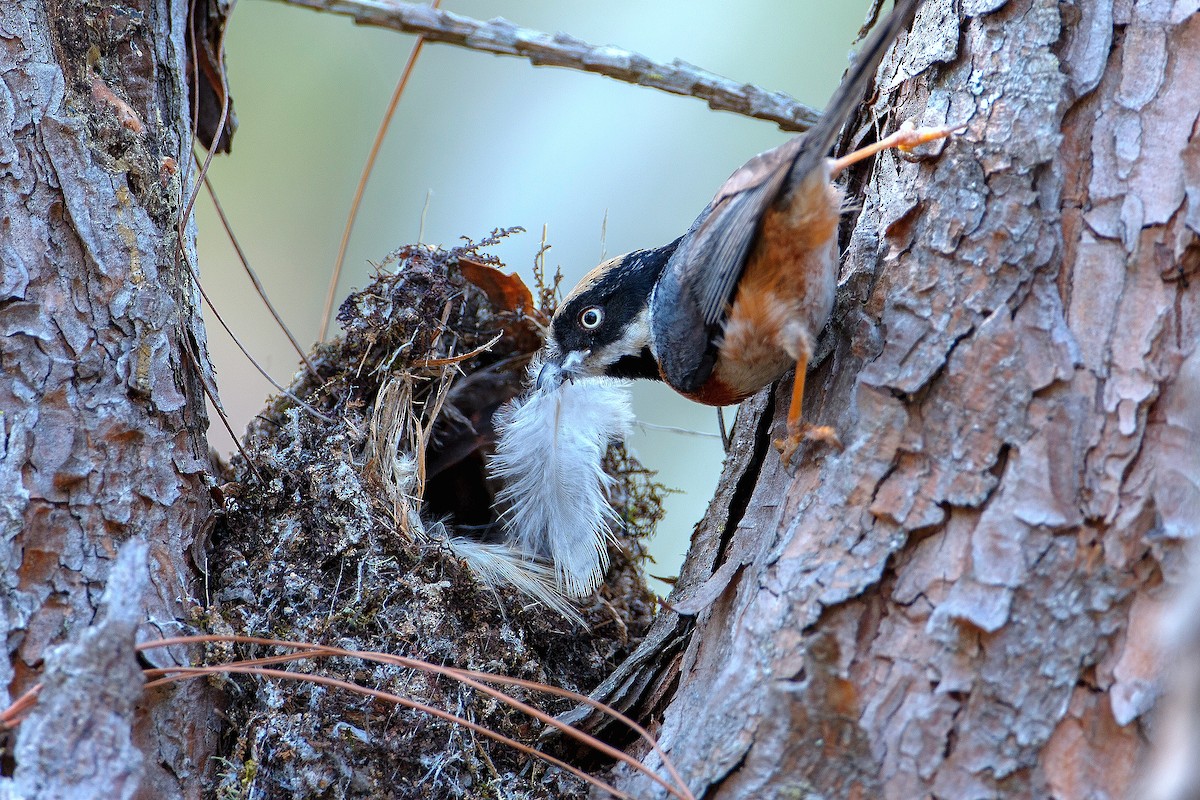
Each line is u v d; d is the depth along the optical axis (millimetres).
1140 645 5145
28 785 4684
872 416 6113
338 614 7145
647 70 8664
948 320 6098
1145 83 6227
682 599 7211
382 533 7637
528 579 8555
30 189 6484
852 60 8148
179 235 7043
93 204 6637
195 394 7133
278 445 8117
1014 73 6527
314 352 9125
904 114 7156
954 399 5883
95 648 4863
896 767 5230
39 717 4781
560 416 9344
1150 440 5477
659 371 9031
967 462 5711
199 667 5949
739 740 5516
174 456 6730
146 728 6105
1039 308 5914
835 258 7035
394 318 8898
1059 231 6066
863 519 5848
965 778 5148
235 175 13984
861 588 5617
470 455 10602
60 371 6324
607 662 8289
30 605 5895
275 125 14016
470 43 8555
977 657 5316
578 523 8992
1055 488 5492
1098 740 5086
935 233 6391
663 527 12117
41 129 6582
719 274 7113
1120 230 5941
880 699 5371
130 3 7434
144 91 7402
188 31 8406
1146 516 5312
